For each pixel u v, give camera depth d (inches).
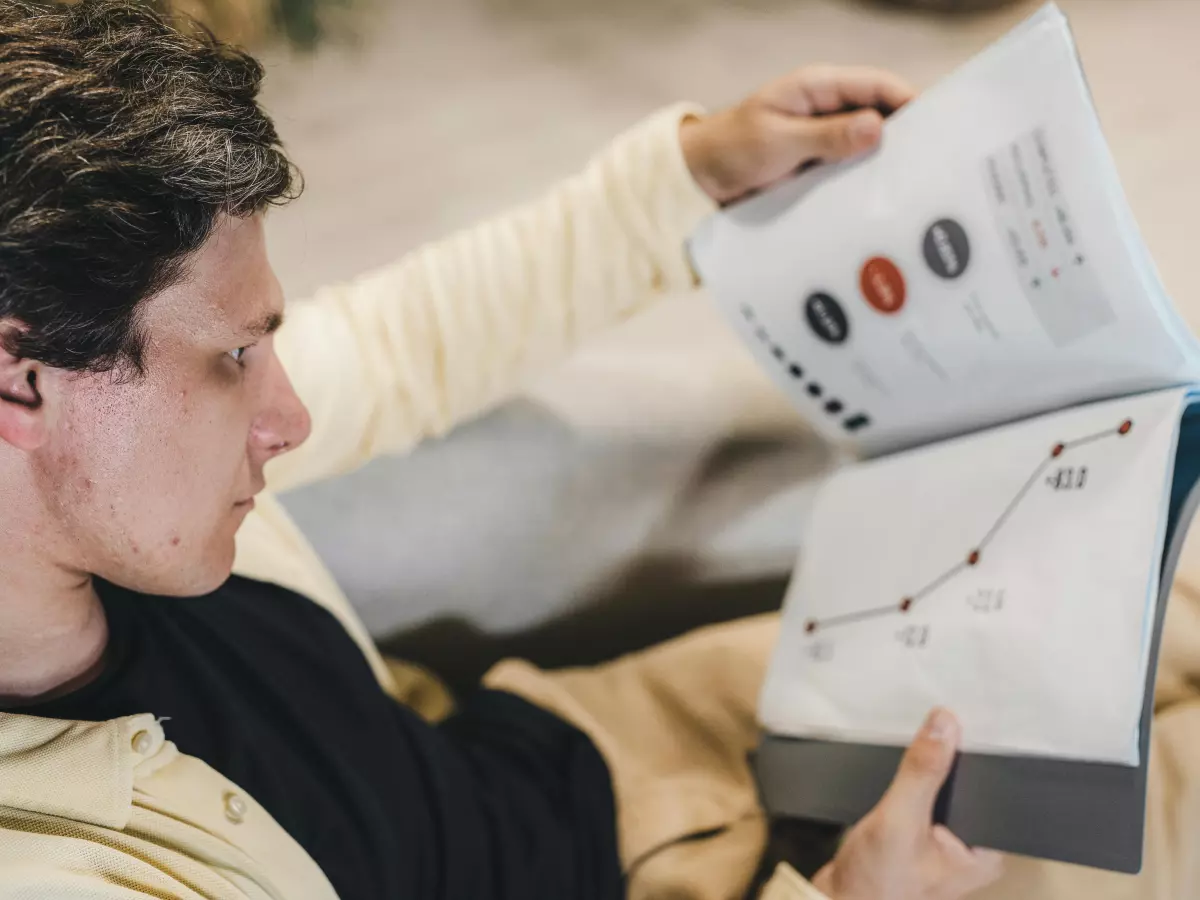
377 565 35.5
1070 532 20.9
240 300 17.9
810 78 24.0
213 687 23.2
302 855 21.9
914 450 25.5
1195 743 26.9
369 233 43.2
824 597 26.3
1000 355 22.2
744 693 32.0
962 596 22.7
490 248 28.7
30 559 18.8
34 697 21.0
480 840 26.5
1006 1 49.9
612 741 30.8
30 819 18.3
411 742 26.9
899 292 23.0
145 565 19.4
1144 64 44.5
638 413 35.6
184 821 20.2
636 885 28.2
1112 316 19.9
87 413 17.1
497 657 37.9
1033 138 19.7
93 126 15.4
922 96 21.7
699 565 36.8
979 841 21.8
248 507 21.6
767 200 24.8
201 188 16.1
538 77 50.1
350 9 53.6
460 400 29.9
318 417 27.5
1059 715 20.3
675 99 47.7
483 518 35.5
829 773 25.3
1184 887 25.7
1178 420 19.6
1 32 16.0
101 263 15.5
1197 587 28.7
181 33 17.6
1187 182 38.9
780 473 35.6
